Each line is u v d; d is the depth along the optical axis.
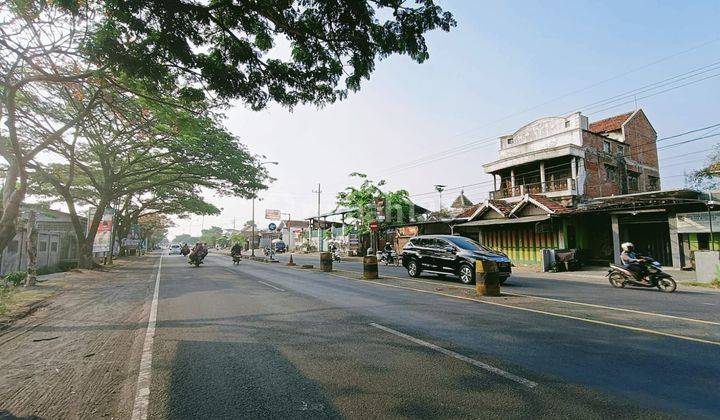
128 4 4.79
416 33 5.20
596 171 24.56
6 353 5.27
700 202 16.28
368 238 39.62
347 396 3.68
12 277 13.25
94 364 4.77
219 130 22.83
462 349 5.16
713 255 13.23
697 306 8.54
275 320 7.09
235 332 6.18
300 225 80.12
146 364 4.63
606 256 21.42
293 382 4.04
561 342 5.49
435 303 8.91
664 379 4.06
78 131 17.72
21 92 12.18
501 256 13.15
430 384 3.96
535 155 24.83
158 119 14.79
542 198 22.23
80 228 21.67
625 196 19.98
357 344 5.43
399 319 7.11
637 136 29.31
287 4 5.09
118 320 7.43
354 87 6.25
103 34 5.37
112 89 9.92
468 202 45.81
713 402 3.49
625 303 8.93
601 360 4.68
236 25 5.71
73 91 11.97
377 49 5.51
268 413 3.34
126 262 30.91
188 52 5.57
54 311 8.48
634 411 3.32
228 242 99.50
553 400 3.54
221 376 4.23
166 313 7.91
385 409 3.39
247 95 6.42
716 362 4.59
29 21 6.94
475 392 3.74
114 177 22.88
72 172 20.30
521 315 7.44
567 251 19.25
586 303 8.91
